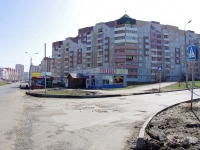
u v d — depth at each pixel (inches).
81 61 3511.3
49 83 1833.2
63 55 3966.5
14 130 250.4
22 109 432.5
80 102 563.2
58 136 227.3
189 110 346.9
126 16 2977.4
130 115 356.8
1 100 647.1
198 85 1244.5
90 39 3299.7
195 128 233.0
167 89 1012.5
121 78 1465.3
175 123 260.8
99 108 446.3
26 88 1772.9
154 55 2999.5
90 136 228.1
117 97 705.6
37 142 205.5
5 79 5088.6
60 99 656.4
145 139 199.2
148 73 2908.5
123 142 206.7
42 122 299.6
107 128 263.6
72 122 300.4
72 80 1562.5
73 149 186.9
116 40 2891.2
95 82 1403.8
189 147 173.6
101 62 3102.9
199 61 3240.7
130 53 2787.9
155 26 3075.8
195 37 3531.0
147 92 869.2
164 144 185.2
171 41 3206.2
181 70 3267.7
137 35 2878.9
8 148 186.9
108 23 3075.8
